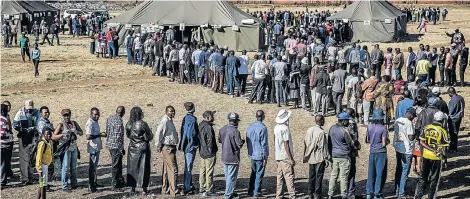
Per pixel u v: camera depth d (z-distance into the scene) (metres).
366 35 55.06
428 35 61.75
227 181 15.14
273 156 19.77
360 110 23.44
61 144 15.45
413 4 117.19
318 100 24.86
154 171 18.00
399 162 15.62
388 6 57.50
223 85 30.19
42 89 32.25
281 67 26.83
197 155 19.92
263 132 15.16
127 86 32.62
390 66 31.66
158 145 15.15
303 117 25.20
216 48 31.14
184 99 29.00
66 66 40.00
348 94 23.98
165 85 32.72
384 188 16.84
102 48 44.69
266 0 124.69
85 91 31.38
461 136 22.39
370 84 22.64
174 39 43.31
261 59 27.75
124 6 116.12
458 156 19.67
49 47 51.47
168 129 15.16
